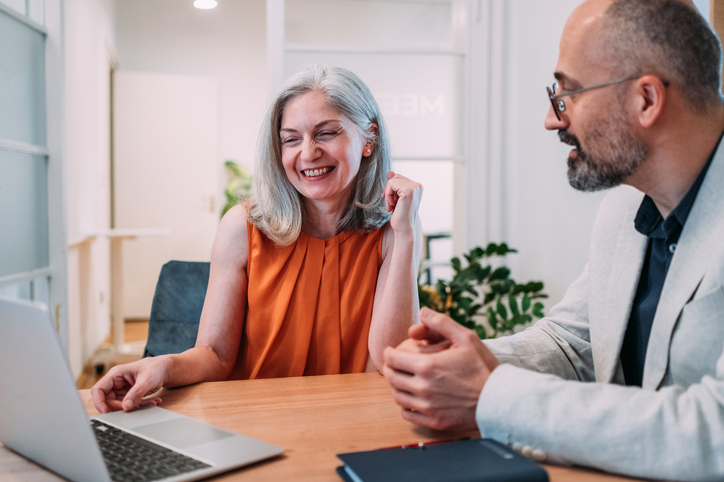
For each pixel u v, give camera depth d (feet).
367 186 4.74
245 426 2.77
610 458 2.11
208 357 3.98
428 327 2.67
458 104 10.42
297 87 4.33
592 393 2.24
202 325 4.40
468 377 2.46
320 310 4.50
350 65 10.09
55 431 2.18
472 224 10.53
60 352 2.00
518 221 10.23
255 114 22.08
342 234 4.66
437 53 10.28
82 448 2.08
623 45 2.49
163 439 2.55
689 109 2.52
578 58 2.60
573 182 2.81
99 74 16.44
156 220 19.36
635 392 2.22
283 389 3.37
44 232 9.39
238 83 21.94
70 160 12.01
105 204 17.48
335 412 2.97
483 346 2.57
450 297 9.11
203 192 19.69
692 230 2.58
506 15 10.31
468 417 2.46
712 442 2.02
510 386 2.33
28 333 2.09
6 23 8.18
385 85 10.19
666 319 2.61
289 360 4.42
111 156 19.12
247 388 3.40
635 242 3.14
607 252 3.29
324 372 4.48
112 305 18.62
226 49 21.81
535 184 9.70
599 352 3.25
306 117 4.25
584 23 2.60
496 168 10.46
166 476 2.16
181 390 3.37
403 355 2.55
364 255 4.62
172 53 21.49
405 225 4.29
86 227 13.89
